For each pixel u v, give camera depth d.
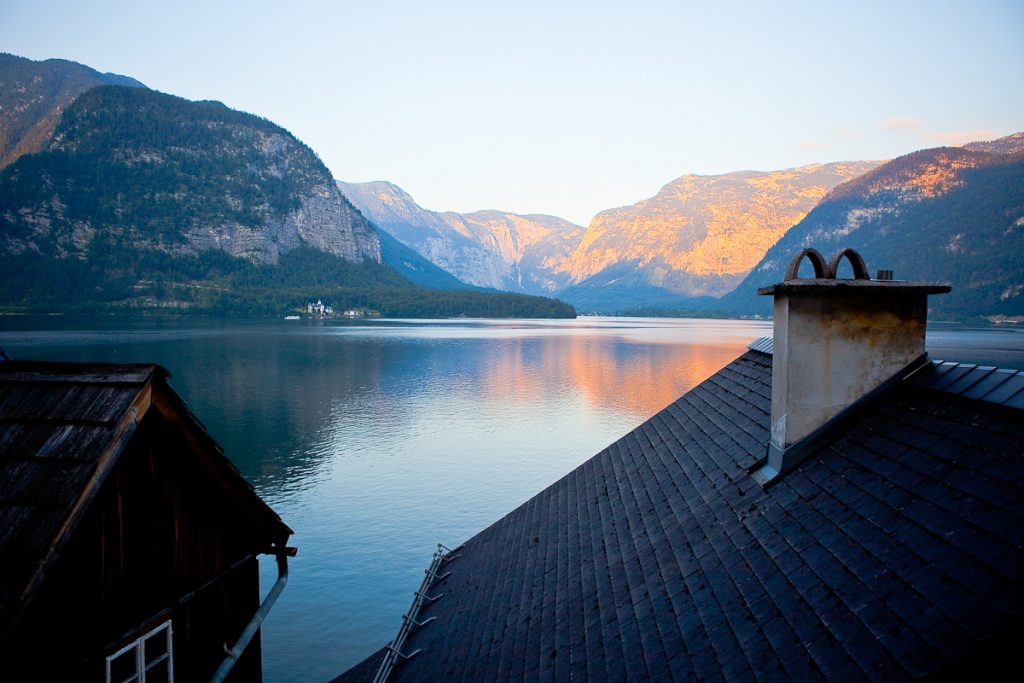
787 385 8.58
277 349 135.75
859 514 6.92
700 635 6.98
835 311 8.48
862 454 7.88
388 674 12.84
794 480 8.45
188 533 7.67
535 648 9.49
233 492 8.17
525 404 75.94
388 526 37.22
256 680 8.98
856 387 8.59
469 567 16.03
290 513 39.38
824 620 5.87
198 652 7.77
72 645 5.96
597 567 10.64
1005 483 5.76
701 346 160.88
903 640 5.02
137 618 6.79
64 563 5.88
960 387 7.45
